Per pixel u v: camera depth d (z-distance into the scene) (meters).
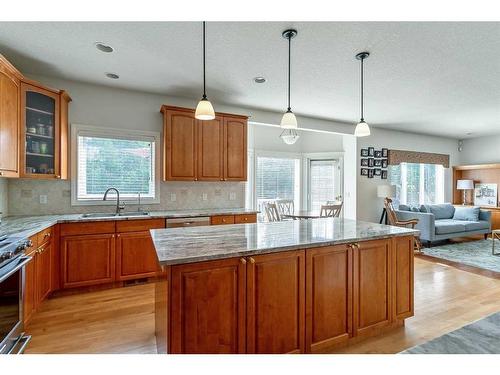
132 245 3.30
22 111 2.79
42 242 2.59
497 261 4.45
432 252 5.02
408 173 7.05
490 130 6.39
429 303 2.89
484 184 7.00
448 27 2.26
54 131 3.15
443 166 7.36
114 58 2.88
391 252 2.27
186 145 3.87
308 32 2.35
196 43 2.56
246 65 3.01
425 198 7.31
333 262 2.00
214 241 1.90
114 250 3.21
